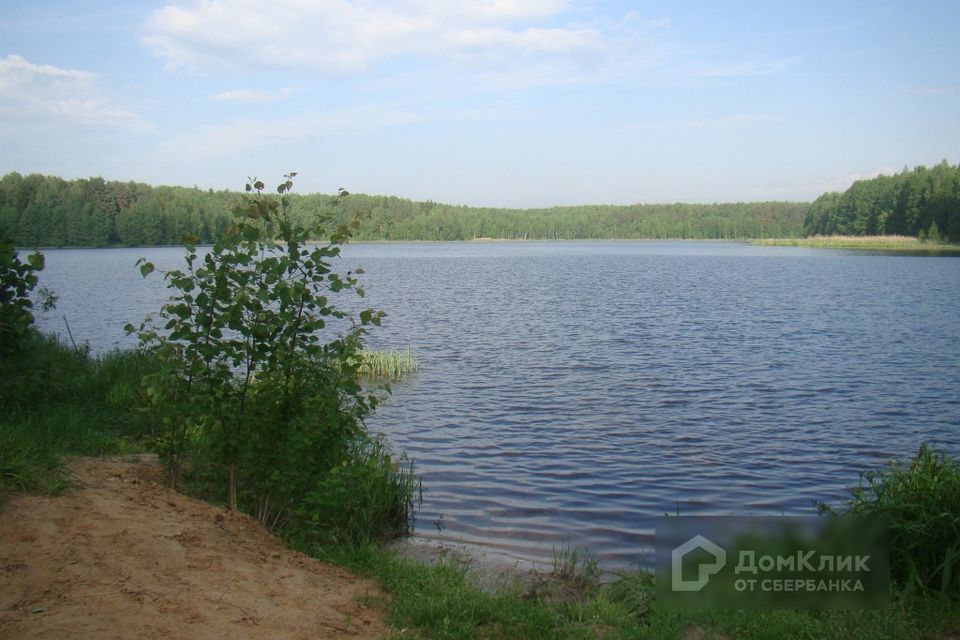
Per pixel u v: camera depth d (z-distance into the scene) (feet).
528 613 19.51
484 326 105.81
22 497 19.57
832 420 51.13
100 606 15.60
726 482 37.70
